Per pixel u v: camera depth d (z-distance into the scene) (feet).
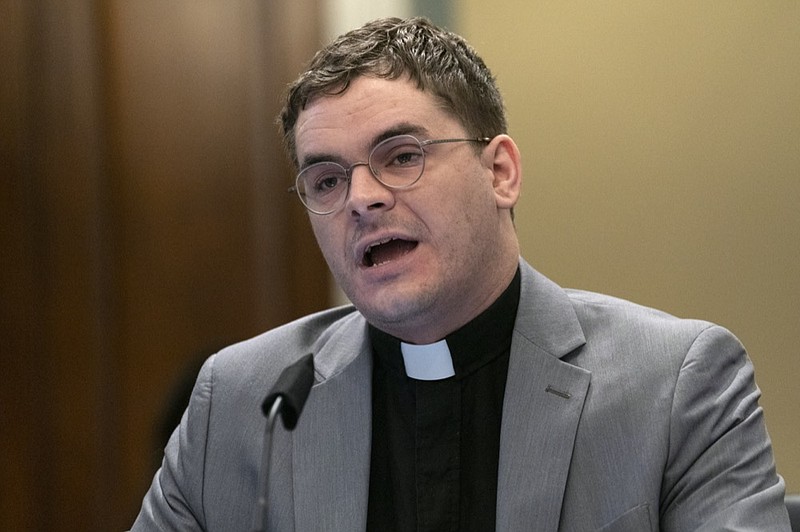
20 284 45.42
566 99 42.65
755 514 20.75
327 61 23.09
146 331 46.01
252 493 24.41
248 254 45.85
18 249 45.37
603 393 22.54
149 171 45.83
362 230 22.30
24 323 45.50
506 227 24.52
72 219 45.65
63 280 45.78
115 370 45.96
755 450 21.94
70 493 45.70
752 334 41.98
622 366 22.93
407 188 22.15
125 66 45.60
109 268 45.93
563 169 42.78
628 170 42.42
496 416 23.94
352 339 25.67
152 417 45.75
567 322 24.03
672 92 42.09
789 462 41.65
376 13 43.62
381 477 24.09
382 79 22.62
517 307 24.49
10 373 45.44
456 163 22.67
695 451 21.70
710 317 42.22
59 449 45.75
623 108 42.39
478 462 23.57
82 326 45.80
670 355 22.85
